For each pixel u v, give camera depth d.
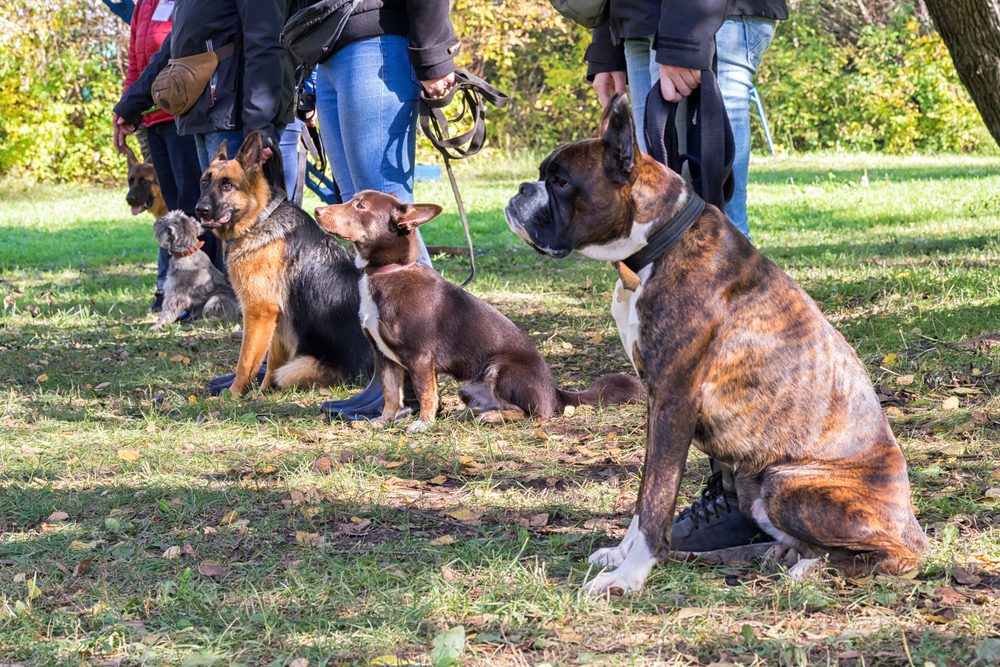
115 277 11.59
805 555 3.22
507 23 27.45
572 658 2.75
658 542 3.12
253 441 5.16
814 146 30.61
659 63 3.82
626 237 3.09
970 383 5.49
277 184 6.59
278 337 6.55
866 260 9.91
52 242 15.59
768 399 3.17
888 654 2.68
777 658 2.69
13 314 9.25
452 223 15.89
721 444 3.24
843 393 3.21
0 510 4.11
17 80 24.97
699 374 3.12
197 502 4.16
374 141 5.75
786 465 3.20
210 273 8.87
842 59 30.80
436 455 4.80
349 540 3.75
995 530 3.52
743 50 4.55
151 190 10.12
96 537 3.80
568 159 3.06
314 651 2.81
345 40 5.64
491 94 5.87
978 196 15.38
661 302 3.10
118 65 26.31
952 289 7.65
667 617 2.95
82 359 7.34
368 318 5.43
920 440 4.67
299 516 4.00
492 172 26.81
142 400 6.12
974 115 29.17
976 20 7.21
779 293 3.21
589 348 7.21
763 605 3.00
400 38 5.71
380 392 5.77
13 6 24.17
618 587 3.09
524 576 3.24
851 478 3.15
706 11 3.76
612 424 5.26
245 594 3.20
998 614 2.88
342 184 6.15
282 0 6.60
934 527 3.60
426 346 5.41
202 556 3.59
